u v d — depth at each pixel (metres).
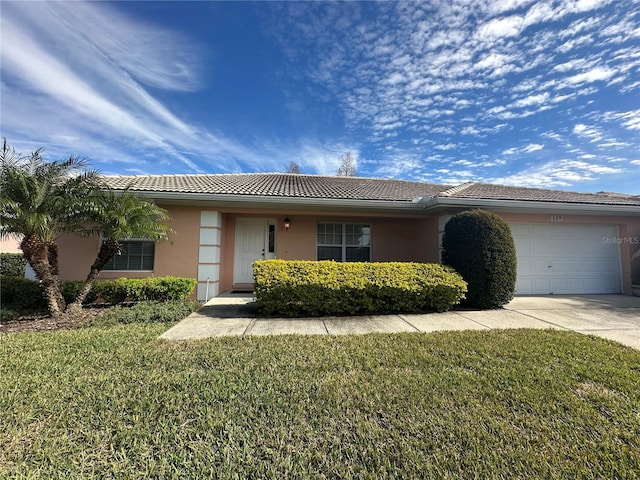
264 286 6.50
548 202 8.88
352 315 6.77
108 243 6.87
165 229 7.62
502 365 3.79
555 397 2.99
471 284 7.55
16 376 3.34
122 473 2.00
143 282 7.36
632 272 9.97
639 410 2.78
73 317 6.27
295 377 3.41
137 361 3.84
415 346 4.52
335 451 2.23
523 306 7.84
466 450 2.25
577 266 9.97
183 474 2.00
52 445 2.24
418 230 11.27
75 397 2.90
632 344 4.68
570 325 5.92
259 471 2.03
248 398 2.94
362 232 11.35
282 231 10.77
